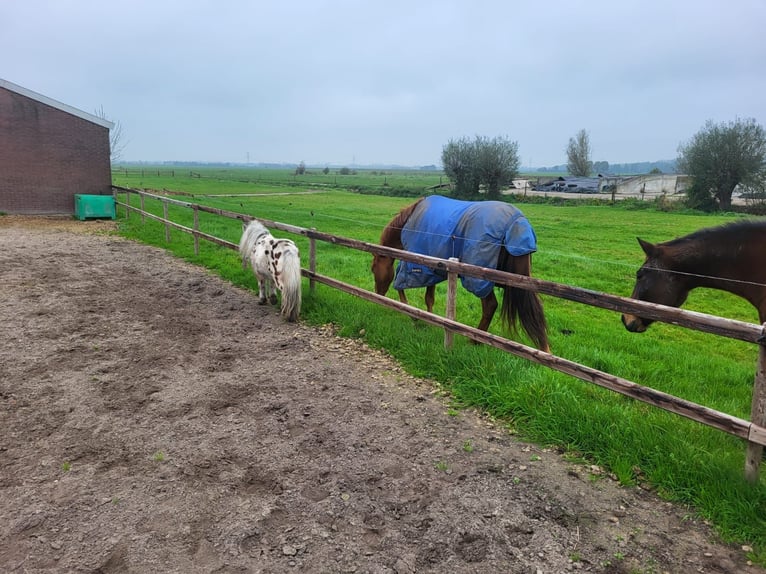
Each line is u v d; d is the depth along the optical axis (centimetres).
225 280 884
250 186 5531
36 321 626
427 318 522
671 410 315
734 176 3716
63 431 375
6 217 1691
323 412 415
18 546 260
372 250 593
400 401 438
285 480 322
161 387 456
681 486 306
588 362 518
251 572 246
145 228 1477
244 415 409
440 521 285
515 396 409
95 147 1859
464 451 358
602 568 251
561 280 1152
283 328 632
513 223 485
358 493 310
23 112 1705
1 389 439
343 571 249
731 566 251
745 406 424
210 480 321
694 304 1035
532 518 288
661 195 4344
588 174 7650
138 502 297
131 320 650
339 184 6875
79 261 1015
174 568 248
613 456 337
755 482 292
